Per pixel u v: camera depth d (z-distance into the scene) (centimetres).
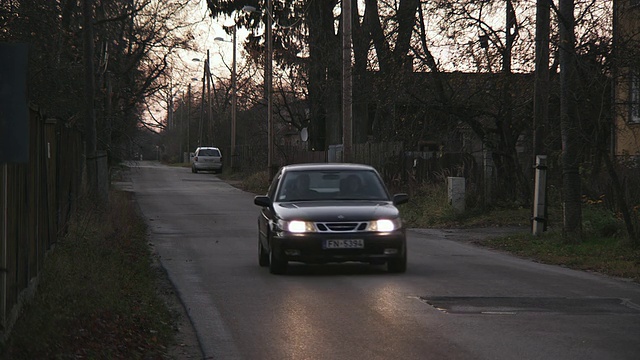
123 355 1188
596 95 2648
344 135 4172
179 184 7631
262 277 2044
